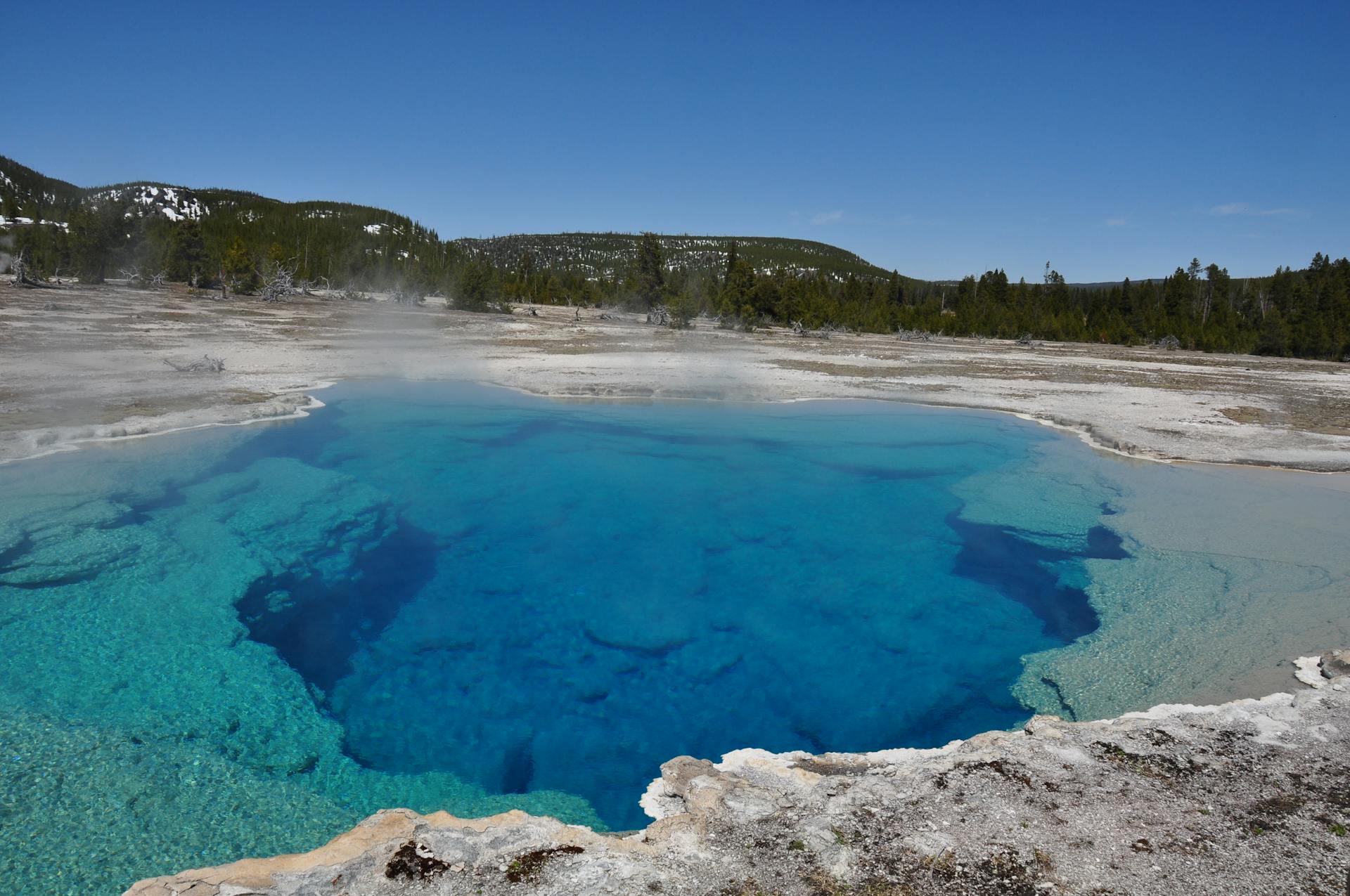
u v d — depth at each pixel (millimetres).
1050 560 8516
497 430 13977
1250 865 3209
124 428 11461
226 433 12258
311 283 55906
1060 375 23109
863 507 10375
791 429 14758
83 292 35406
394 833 3549
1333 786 3809
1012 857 3262
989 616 7430
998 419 15867
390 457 12070
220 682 5863
